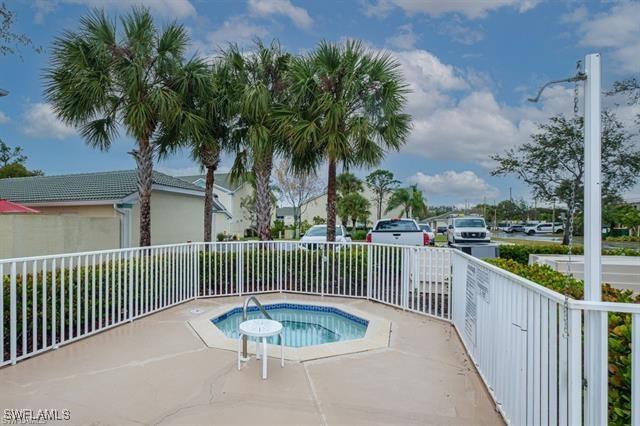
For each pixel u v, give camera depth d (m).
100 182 14.11
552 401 2.00
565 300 1.84
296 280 7.57
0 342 3.65
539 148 15.36
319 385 3.41
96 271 4.90
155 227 13.47
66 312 4.55
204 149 9.41
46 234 9.99
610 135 13.55
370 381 3.51
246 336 3.98
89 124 8.58
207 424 2.74
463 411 2.99
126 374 3.58
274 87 8.84
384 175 40.28
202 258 7.20
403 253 6.29
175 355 4.09
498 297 3.03
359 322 5.96
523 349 2.45
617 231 27.08
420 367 3.87
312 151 8.14
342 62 7.47
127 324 5.28
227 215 21.34
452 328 5.22
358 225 34.22
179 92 8.31
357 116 7.50
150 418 2.81
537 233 39.56
